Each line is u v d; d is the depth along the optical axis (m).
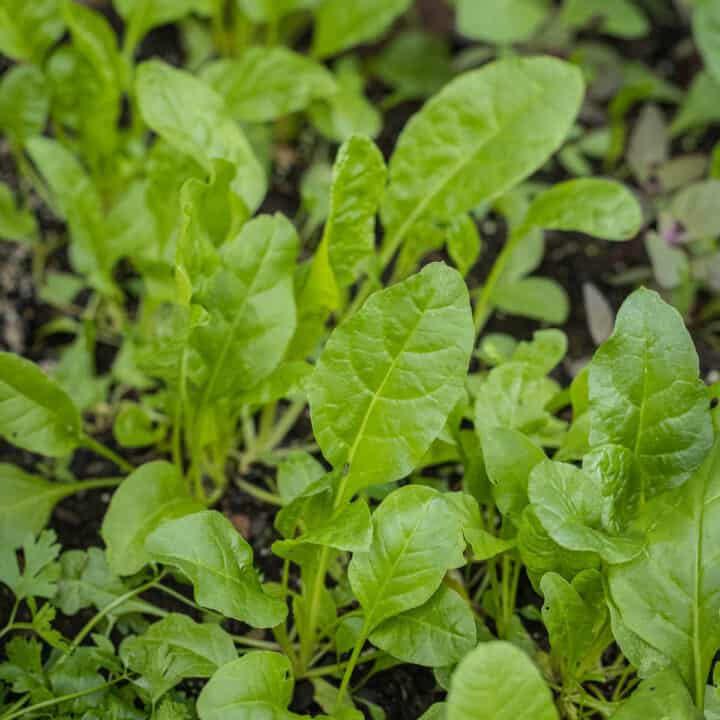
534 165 0.99
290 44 1.24
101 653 0.92
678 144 1.20
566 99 0.99
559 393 0.96
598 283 1.12
